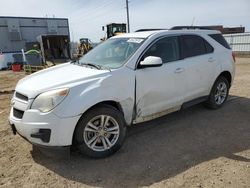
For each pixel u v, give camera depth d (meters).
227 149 4.20
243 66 16.30
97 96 3.79
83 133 3.77
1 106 7.54
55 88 3.64
